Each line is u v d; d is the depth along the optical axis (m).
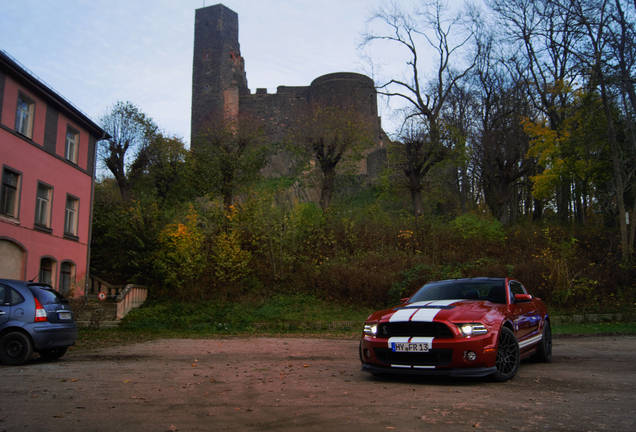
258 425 4.01
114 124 32.69
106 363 8.77
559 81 27.58
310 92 56.41
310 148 29.59
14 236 18.03
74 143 22.97
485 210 34.53
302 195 33.41
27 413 4.52
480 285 7.45
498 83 33.09
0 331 8.62
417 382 6.11
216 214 23.55
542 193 27.34
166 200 32.94
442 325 5.81
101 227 25.11
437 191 33.75
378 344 6.08
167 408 4.73
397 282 18.94
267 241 22.52
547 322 8.32
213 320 17.61
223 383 6.31
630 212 26.62
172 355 10.08
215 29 58.69
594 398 4.97
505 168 30.03
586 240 24.06
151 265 21.48
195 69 58.41
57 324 9.15
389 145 29.77
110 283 23.39
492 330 5.86
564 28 22.97
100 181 38.03
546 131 26.86
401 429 3.78
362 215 27.20
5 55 17.31
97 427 3.98
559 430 3.71
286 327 16.70
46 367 8.21
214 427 3.96
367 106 53.72
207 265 21.42
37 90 19.56
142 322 17.23
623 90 20.59
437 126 28.52
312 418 4.22
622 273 19.61
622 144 24.67
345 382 6.25
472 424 3.91
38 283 9.40
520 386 5.72
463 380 6.17
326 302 19.50
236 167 30.27
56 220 20.94
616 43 20.16
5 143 17.73
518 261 21.34
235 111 56.44
